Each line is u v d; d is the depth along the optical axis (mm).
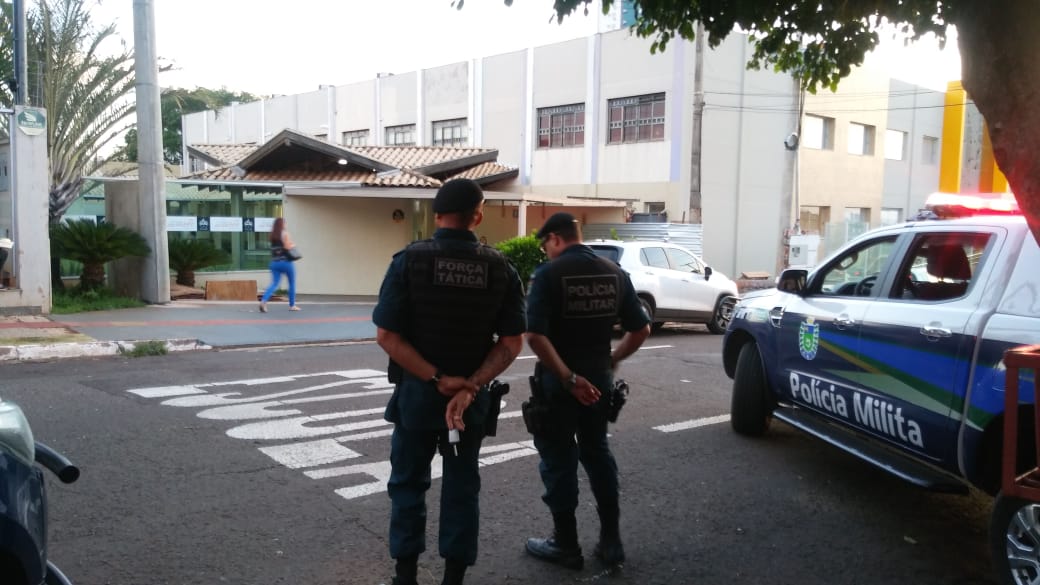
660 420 7359
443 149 24281
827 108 25938
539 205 23875
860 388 5312
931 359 4664
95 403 7266
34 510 2471
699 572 4223
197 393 7820
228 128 40281
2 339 10062
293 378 8719
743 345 6949
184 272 16344
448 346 3520
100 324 11594
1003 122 3252
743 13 5195
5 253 11609
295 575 4016
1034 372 3629
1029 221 3250
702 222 22984
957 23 3441
